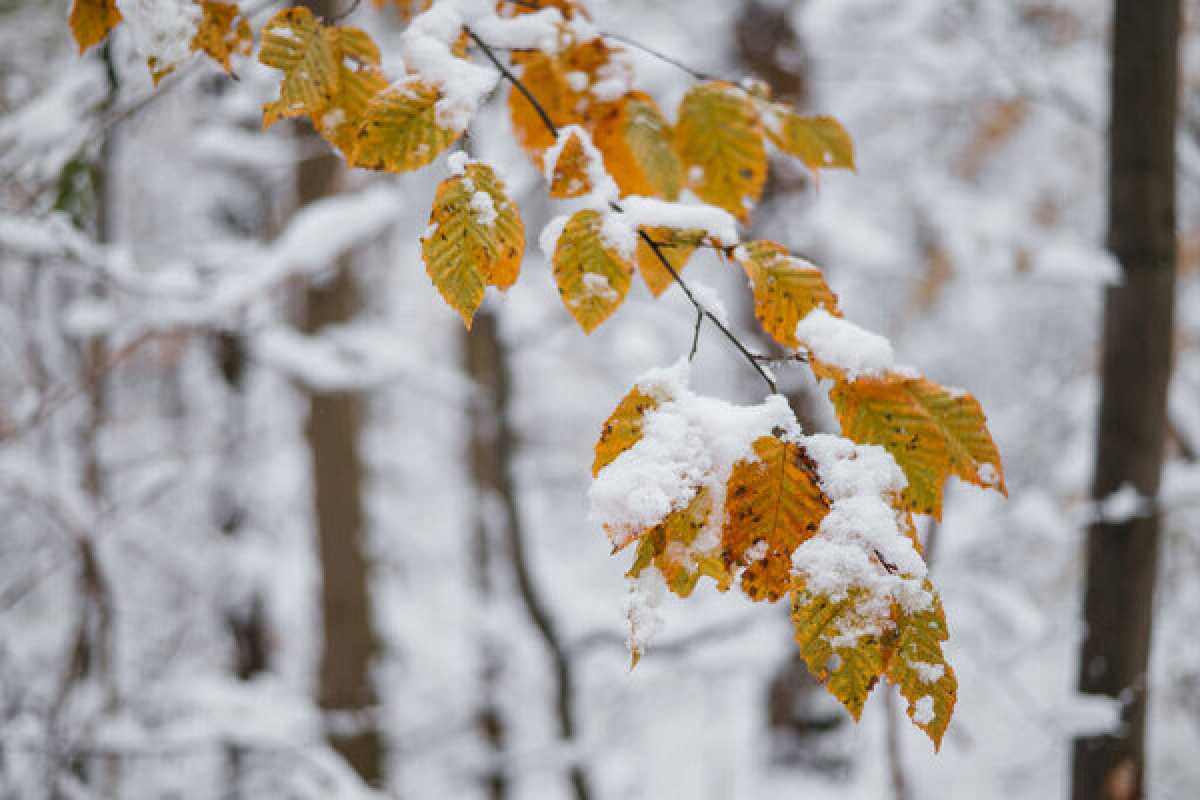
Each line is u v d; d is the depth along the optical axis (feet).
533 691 22.34
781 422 2.45
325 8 11.96
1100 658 7.55
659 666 16.99
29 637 14.78
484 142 13.93
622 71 3.97
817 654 2.22
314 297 16.26
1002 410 23.43
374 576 24.73
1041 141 21.35
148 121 11.35
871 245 16.72
